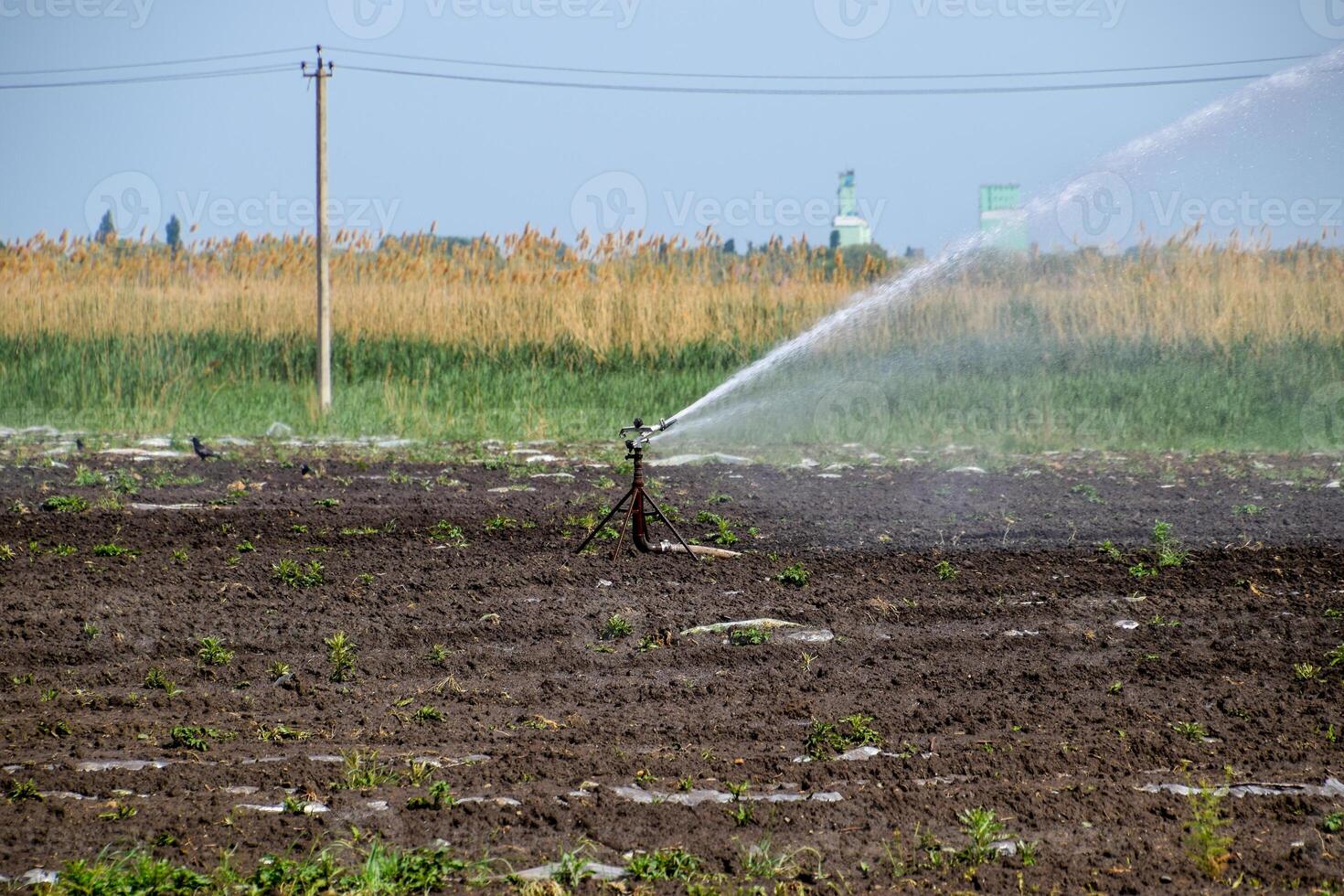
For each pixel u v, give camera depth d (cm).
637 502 3994
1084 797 2211
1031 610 3462
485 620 3325
